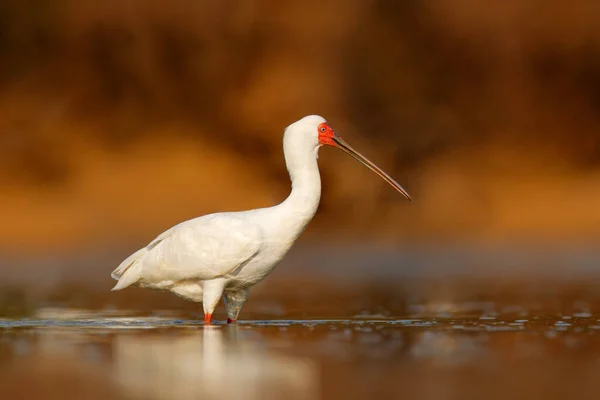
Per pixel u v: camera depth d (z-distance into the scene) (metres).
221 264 14.41
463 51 40.00
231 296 15.13
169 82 39.41
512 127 40.16
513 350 11.90
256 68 39.09
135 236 35.12
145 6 39.28
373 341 12.73
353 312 16.72
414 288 21.55
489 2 40.28
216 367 10.90
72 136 38.94
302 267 27.78
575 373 10.41
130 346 12.41
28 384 10.07
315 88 38.38
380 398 9.26
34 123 38.91
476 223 36.34
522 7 40.53
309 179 14.97
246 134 38.62
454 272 25.86
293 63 38.91
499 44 40.28
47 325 14.83
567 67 40.66
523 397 9.27
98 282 23.64
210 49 39.22
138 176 38.03
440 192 36.97
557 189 38.50
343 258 29.98
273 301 18.95
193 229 14.59
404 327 14.25
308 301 18.91
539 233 35.03
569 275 24.48
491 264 27.97
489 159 39.16
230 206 37.19
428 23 39.69
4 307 17.83
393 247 32.53
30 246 33.41
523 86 40.44
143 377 10.38
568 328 13.98
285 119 38.34
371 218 35.84
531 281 22.91
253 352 11.88
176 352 11.90
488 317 15.60
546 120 40.47
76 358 11.53
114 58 39.47
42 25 39.66
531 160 39.59
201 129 39.25
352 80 38.72
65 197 37.28
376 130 38.31
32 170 38.09
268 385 9.94
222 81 39.22
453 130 39.03
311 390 9.66
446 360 11.20
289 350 12.00
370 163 15.70
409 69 39.34
